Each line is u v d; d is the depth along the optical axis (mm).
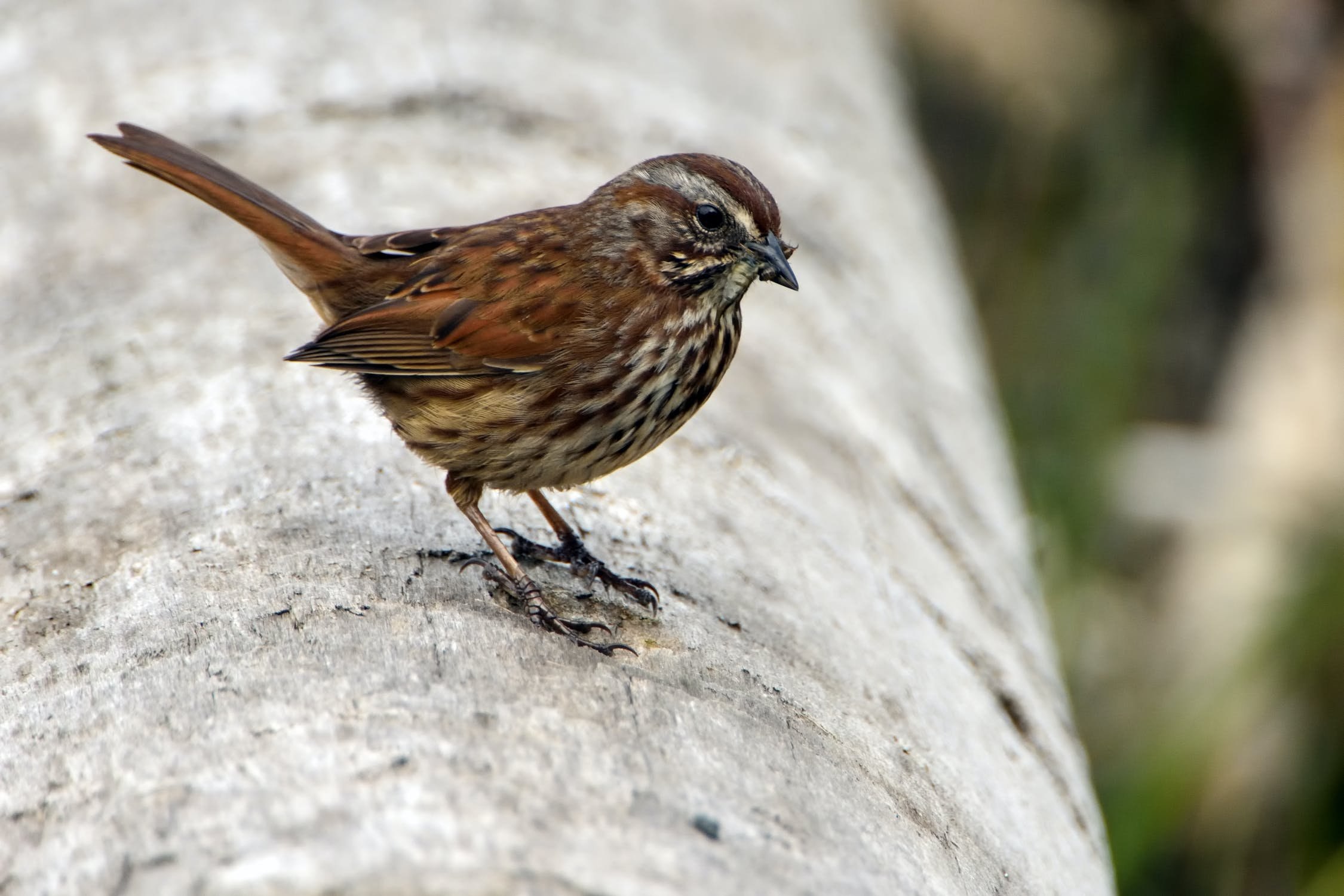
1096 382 19328
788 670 7516
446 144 12320
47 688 6625
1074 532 17266
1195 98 21688
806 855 5543
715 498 9180
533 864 4867
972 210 22797
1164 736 15023
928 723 7984
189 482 8320
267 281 10688
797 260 12516
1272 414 19109
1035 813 8188
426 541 7816
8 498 8523
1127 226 21188
